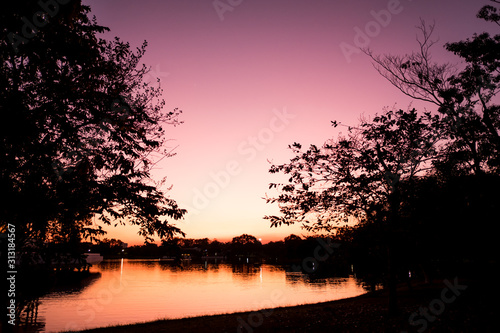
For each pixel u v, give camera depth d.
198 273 96.12
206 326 15.30
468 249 12.42
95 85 9.09
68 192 7.48
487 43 15.27
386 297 23.31
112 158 8.46
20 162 7.34
